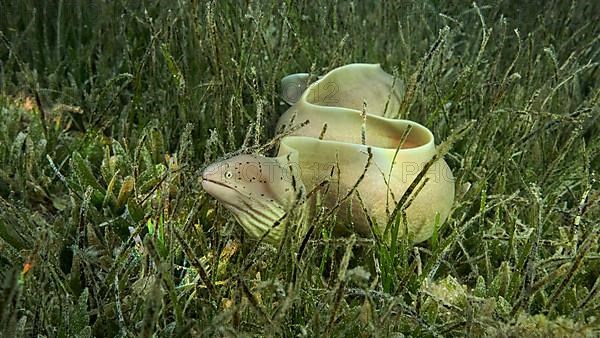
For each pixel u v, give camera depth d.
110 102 0.59
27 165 0.53
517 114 0.58
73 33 0.74
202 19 0.67
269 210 0.41
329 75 0.55
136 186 0.49
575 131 0.53
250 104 0.60
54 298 0.40
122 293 0.41
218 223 0.46
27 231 0.45
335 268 0.45
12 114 0.60
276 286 0.36
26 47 0.72
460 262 0.47
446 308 0.41
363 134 0.46
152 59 0.62
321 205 0.42
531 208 0.50
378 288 0.43
